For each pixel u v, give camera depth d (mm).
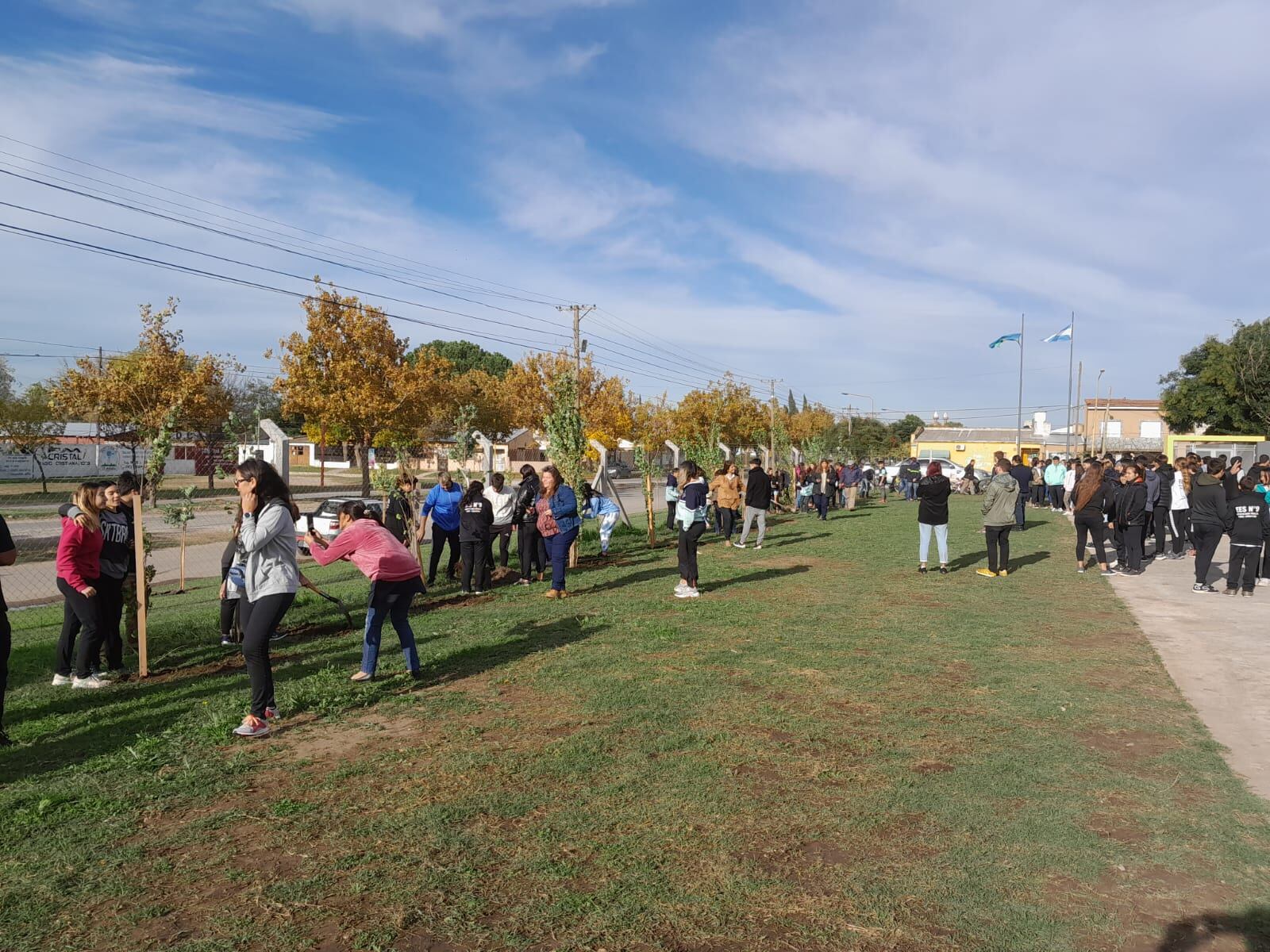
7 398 44906
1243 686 6625
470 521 11188
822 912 3342
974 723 5684
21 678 7430
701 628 8867
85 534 7004
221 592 8484
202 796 4594
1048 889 3523
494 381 64562
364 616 9773
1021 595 11047
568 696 6379
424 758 5113
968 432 71688
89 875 3713
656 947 3109
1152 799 4438
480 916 3338
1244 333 43594
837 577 12766
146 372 34438
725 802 4406
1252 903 3418
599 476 20875
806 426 74375
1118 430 73750
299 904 3447
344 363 35375
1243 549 11094
